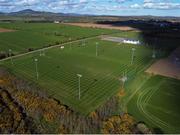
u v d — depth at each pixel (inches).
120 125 2379.4
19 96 3105.3
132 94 3287.4
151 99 3112.7
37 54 6107.3
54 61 5300.2
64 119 2509.8
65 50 6752.0
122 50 6830.7
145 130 2290.8
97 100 3068.4
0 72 4291.3
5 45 7509.8
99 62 5241.1
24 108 2785.4
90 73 4318.4
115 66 4872.0
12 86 3516.2
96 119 2527.1
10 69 4589.1
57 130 2321.6
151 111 2775.6
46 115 2583.7
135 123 2459.4
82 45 7677.2
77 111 2743.6
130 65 4955.7
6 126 2358.5
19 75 4165.8
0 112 2640.3
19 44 7736.2
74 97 3164.4
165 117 2630.4
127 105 2933.1
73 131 2294.5
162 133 2308.1
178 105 2933.1
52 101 2933.1
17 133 2246.6
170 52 6476.4
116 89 3467.0
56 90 3417.8
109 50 6815.9
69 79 3941.9
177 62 5196.9
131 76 4136.3
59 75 4168.3
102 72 4392.2
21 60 5388.8
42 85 3629.4
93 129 2331.4
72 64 5019.7
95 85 3646.7
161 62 5226.4
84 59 5551.2
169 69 4594.0
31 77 4042.8
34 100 2957.7
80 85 3636.8
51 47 7219.5
